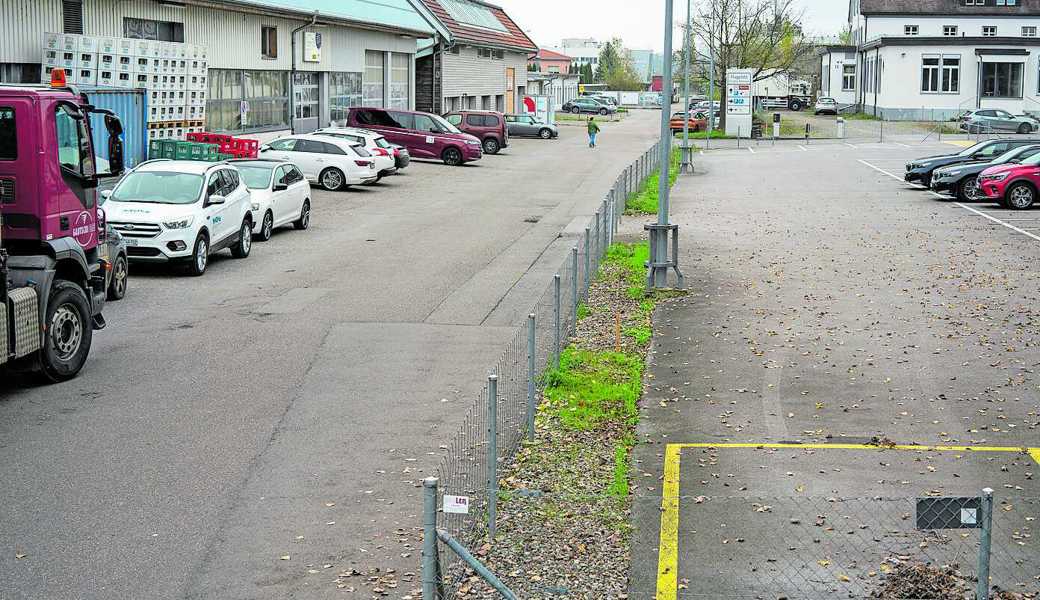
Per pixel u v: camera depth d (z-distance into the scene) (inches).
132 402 464.1
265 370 518.0
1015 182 1182.9
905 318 634.2
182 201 784.3
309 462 390.9
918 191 1391.5
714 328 616.4
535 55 3329.2
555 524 331.6
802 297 700.0
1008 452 402.0
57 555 309.7
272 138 1637.6
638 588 290.5
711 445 414.6
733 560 306.7
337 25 1845.5
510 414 447.8
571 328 593.3
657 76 6820.9
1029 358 539.5
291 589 290.7
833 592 285.3
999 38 2933.1
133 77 1180.5
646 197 1321.4
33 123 474.6
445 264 837.8
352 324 617.3
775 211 1190.9
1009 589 282.8
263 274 788.0
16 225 477.7
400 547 317.7
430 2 2502.5
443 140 1868.8
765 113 3651.6
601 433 426.9
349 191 1412.4
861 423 441.1
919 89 3034.0
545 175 1697.8
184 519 337.7
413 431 426.3
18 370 481.1
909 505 344.8
